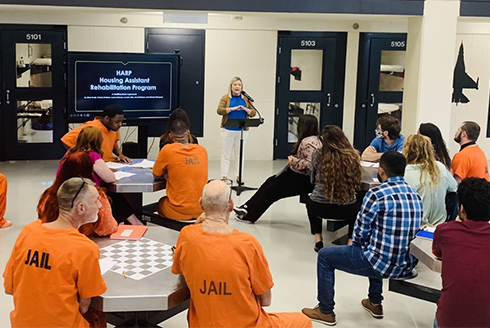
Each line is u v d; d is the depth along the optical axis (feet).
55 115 28.68
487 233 7.99
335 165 14.14
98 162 13.57
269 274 7.77
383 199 10.16
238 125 21.80
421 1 20.79
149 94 25.84
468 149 14.65
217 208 7.89
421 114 21.36
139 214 15.52
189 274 7.63
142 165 16.46
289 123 30.55
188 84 29.27
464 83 30.50
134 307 7.52
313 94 30.27
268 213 20.17
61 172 10.02
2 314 11.43
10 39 27.50
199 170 14.38
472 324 7.75
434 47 21.04
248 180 25.31
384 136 16.84
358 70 30.25
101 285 7.44
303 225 18.66
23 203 20.36
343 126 30.71
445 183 12.48
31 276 7.29
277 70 29.81
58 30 27.76
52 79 28.27
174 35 28.68
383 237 10.24
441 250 8.25
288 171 17.65
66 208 7.54
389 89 30.66
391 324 11.50
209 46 29.09
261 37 29.35
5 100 27.99
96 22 27.91
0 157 28.48
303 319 8.52
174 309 9.55
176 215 14.34
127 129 29.37
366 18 23.20
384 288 13.50
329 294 11.22
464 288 7.79
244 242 7.64
